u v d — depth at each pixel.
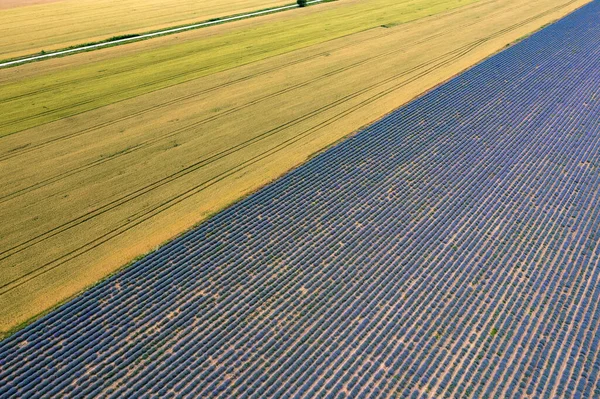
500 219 32.12
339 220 32.25
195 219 32.69
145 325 25.70
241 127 43.78
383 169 37.16
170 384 22.78
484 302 26.38
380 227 31.64
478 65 54.53
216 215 32.84
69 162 39.50
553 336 24.22
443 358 23.41
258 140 41.56
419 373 22.77
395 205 33.56
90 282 28.16
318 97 48.91
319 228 31.69
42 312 26.38
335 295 26.98
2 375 23.33
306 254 29.72
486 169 36.94
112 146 41.53
